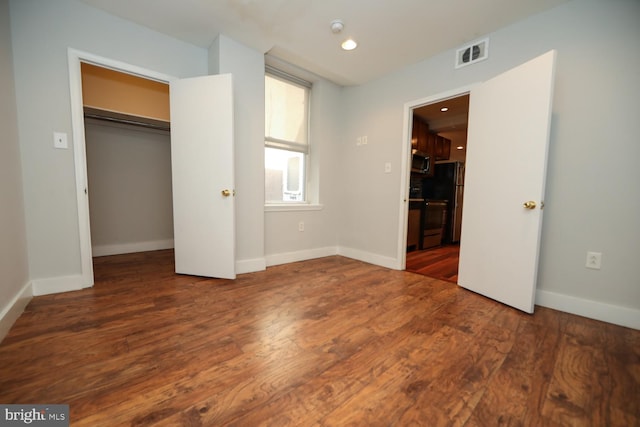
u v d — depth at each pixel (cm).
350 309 189
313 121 342
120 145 328
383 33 226
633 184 168
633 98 166
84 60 204
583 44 181
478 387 112
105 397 103
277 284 239
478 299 212
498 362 130
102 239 322
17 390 105
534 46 201
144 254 332
